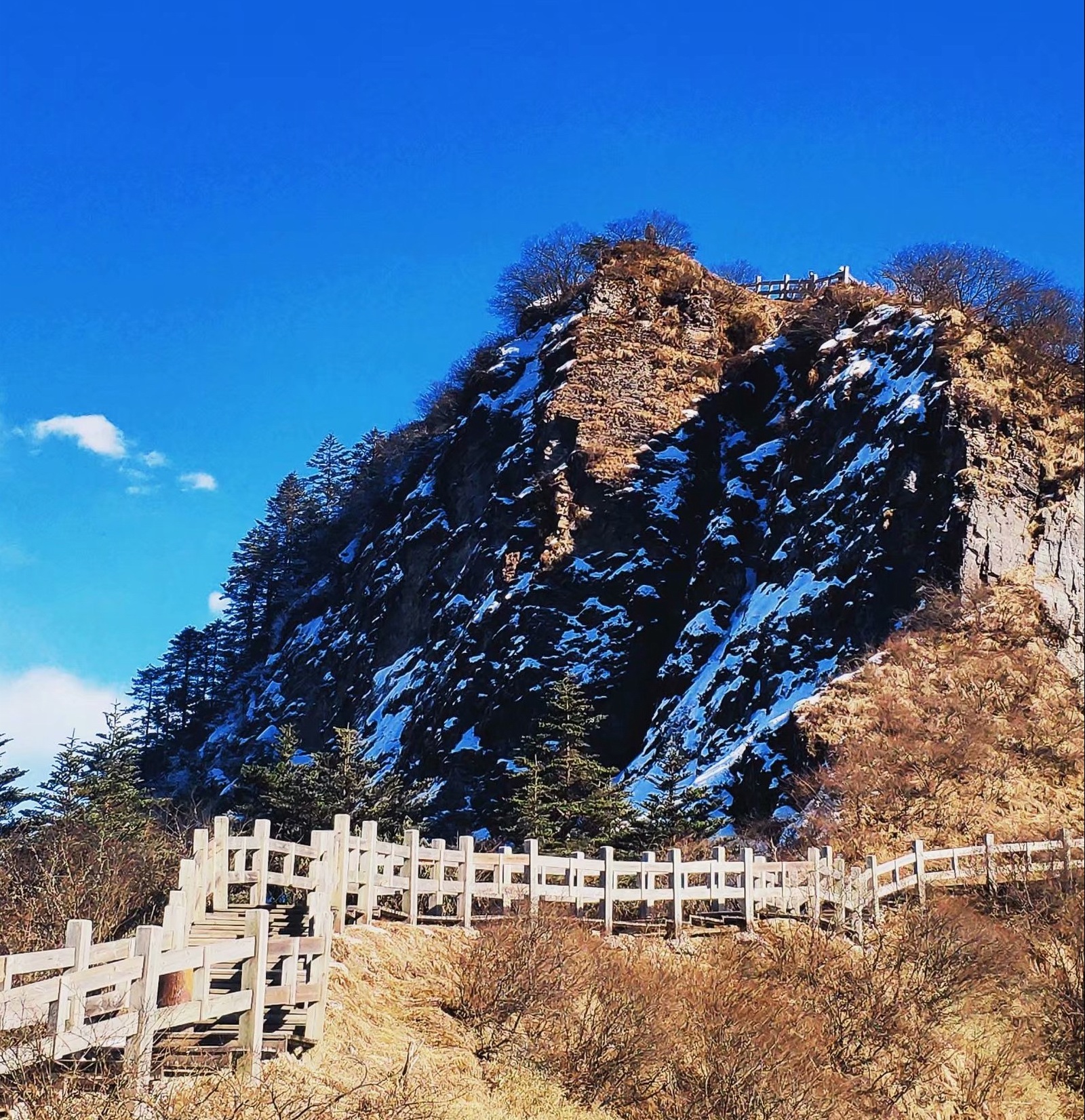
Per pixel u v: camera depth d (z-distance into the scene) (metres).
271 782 46.09
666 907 25.95
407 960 20.69
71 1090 12.56
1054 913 30.08
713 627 57.25
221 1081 14.47
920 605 47.78
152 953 13.57
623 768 55.75
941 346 54.66
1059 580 48.59
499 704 57.72
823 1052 22.58
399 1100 16.20
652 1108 19.17
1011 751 41.09
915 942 26.41
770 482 62.78
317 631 87.06
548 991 20.27
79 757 46.88
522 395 73.50
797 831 37.97
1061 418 53.25
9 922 22.23
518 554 63.25
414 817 49.03
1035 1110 23.77
